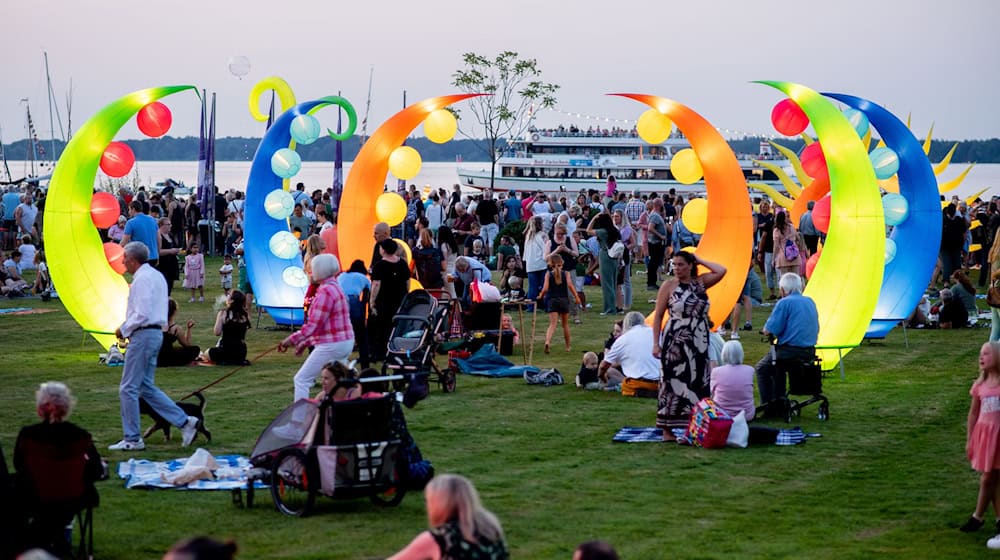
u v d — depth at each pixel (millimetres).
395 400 9484
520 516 9273
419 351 15070
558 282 18609
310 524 8977
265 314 22781
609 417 13539
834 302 16500
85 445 7812
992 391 9039
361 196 20266
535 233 22891
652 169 64438
